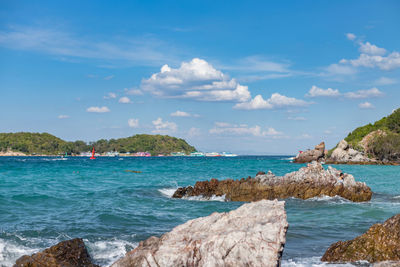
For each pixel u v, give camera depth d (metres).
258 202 11.09
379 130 148.38
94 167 81.81
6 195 26.47
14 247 13.60
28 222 17.94
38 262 10.59
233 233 9.31
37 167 78.75
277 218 9.85
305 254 13.22
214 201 28.50
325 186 29.31
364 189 29.05
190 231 10.39
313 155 122.00
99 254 13.17
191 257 9.28
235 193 29.12
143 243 10.41
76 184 38.72
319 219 19.86
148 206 24.61
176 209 23.67
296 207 24.69
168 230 17.22
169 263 9.27
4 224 17.31
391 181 49.06
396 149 124.31
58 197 26.83
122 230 16.92
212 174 58.16
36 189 31.97
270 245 8.96
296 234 16.17
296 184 29.50
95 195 29.27
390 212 22.09
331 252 12.60
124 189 34.53
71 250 11.66
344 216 20.80
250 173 60.69
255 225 9.60
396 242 11.93
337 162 118.81
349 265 11.75
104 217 19.77
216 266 9.02
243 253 8.97
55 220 18.64
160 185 39.72
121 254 13.27
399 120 148.62
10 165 90.88
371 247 12.14
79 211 21.42
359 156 123.75
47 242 14.53
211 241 9.36
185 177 51.69
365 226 17.92
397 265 10.69
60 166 86.06
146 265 9.38
